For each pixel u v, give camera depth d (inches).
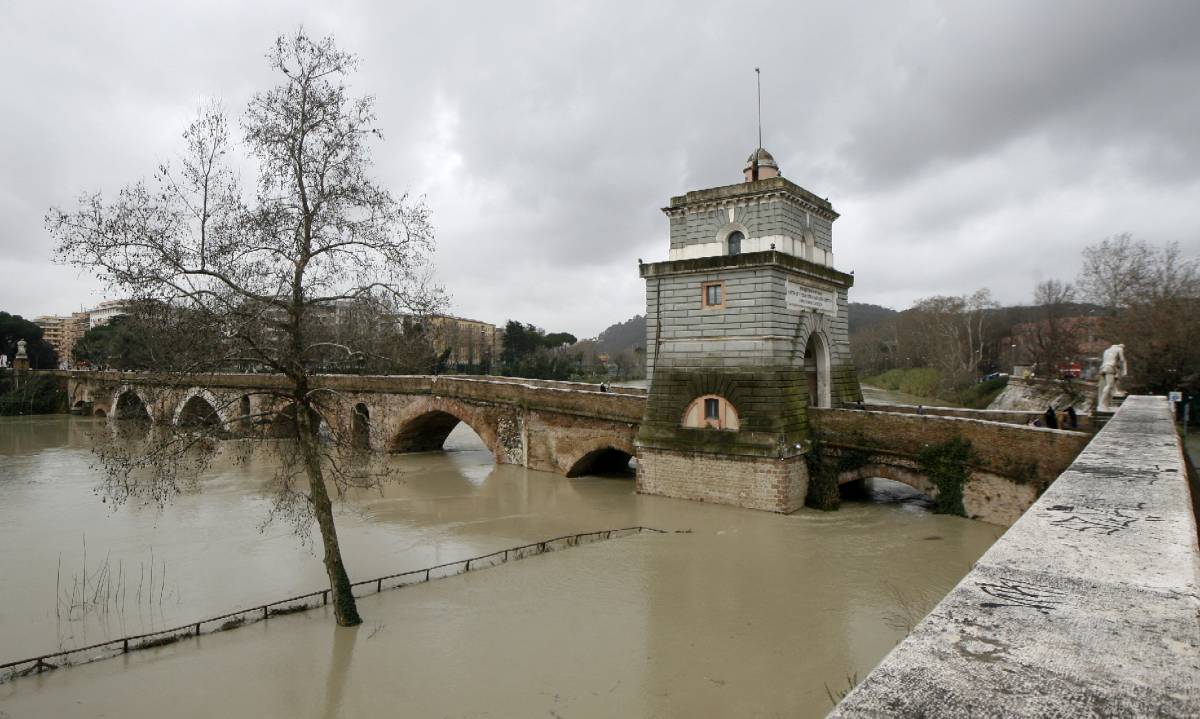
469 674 676.7
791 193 1375.5
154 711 613.0
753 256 1311.5
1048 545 224.4
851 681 661.3
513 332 4534.9
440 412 2028.8
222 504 1460.4
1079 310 3513.8
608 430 1589.6
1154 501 296.4
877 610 831.1
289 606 871.7
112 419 994.7
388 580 976.3
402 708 615.5
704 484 1352.1
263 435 895.7
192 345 756.6
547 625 795.4
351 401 2247.8
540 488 1595.7
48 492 1596.9
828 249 1562.5
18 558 1095.0
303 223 815.1
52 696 639.1
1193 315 1786.4
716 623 799.7
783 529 1160.8
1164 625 153.6
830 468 1307.8
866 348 5920.3
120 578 995.9
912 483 1227.2
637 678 669.3
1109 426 660.7
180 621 838.5
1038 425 1235.2
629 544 1105.4
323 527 815.7
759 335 1315.2
